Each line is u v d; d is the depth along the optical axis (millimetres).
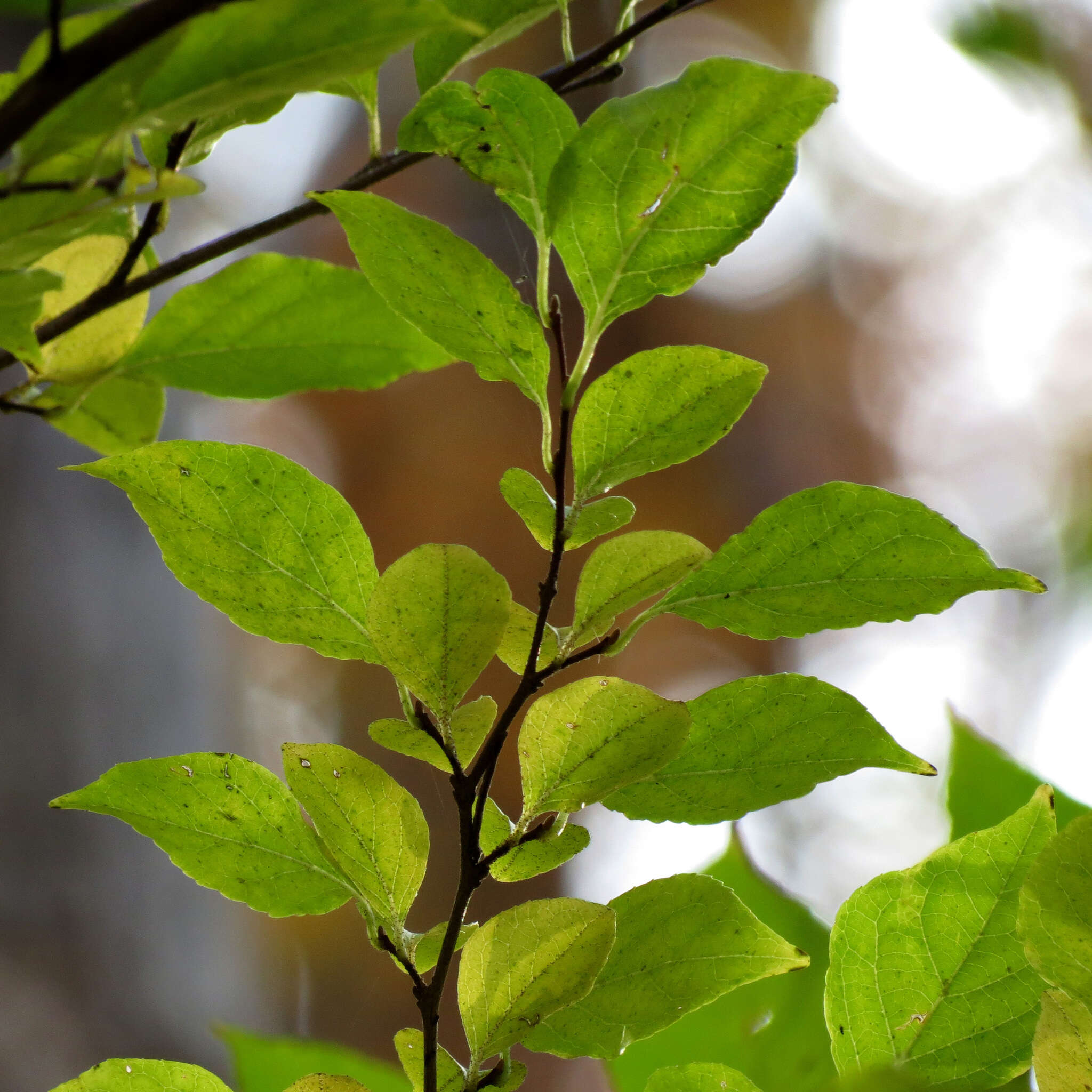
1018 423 8547
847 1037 1357
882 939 1360
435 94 1333
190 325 1415
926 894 1360
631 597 1328
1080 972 1327
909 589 1336
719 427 1330
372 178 1388
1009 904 1357
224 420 5113
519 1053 5055
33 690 3238
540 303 1331
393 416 8562
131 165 1283
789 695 1345
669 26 9070
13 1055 2955
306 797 1340
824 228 9727
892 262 9523
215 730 3949
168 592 3670
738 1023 1424
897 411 9281
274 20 1271
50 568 3320
